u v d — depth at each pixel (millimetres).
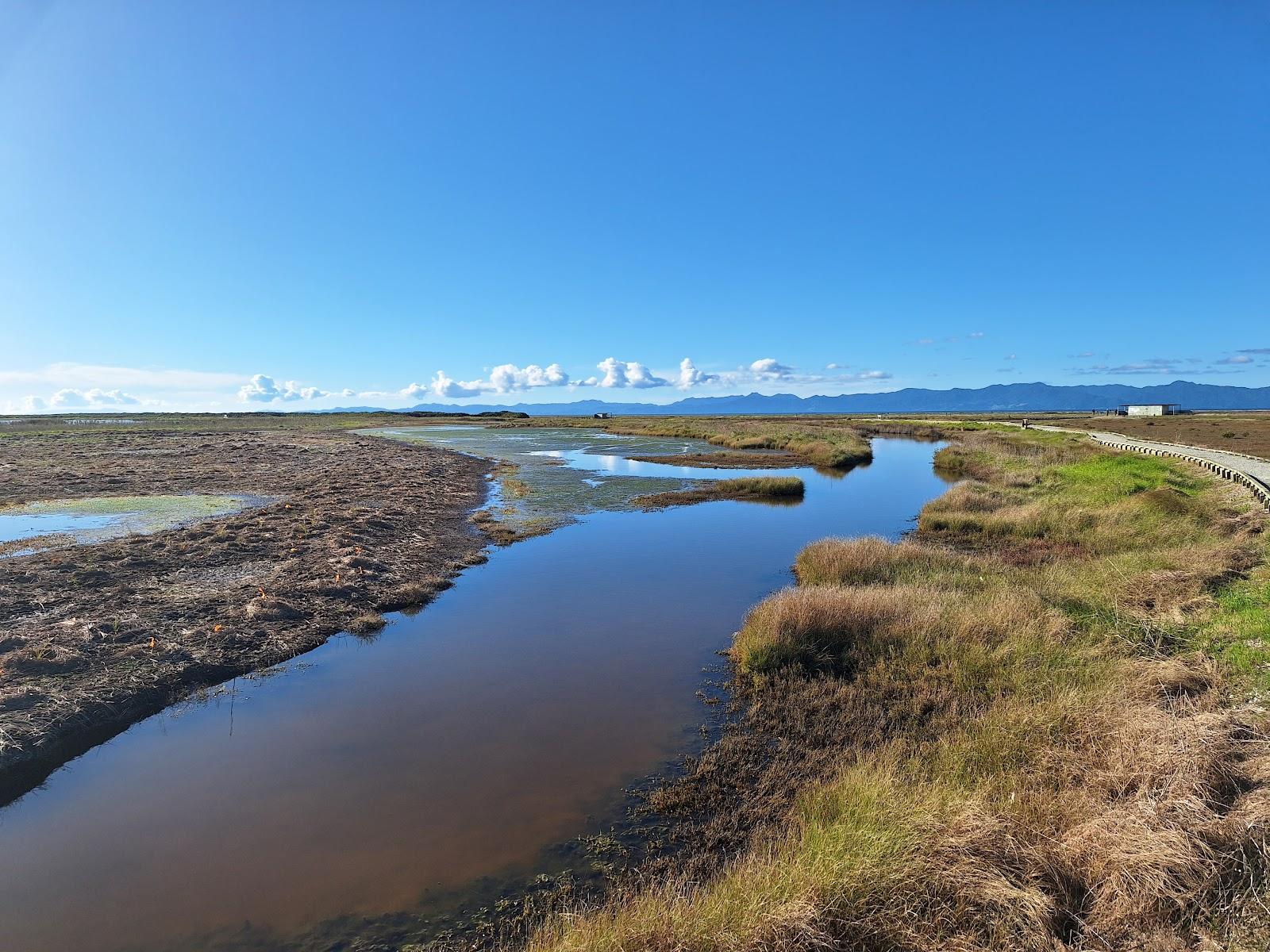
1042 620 10898
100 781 7586
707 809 7012
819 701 9180
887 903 4770
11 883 5992
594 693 9852
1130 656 9484
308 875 6082
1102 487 24891
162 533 18531
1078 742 7027
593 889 5879
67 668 9680
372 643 11812
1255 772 5848
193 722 8961
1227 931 4348
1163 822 5246
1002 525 20719
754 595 14727
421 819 6895
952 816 5555
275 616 12344
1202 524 18375
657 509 25812
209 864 6223
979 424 84625
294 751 8227
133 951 5234
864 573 14664
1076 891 4945
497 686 10070
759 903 4762
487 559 18016
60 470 33031
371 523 20625
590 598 14508
